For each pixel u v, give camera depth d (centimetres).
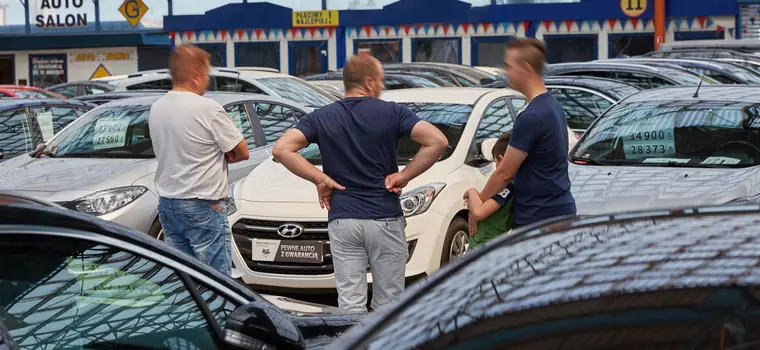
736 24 2845
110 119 964
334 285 761
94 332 373
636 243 252
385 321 259
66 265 372
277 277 767
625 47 2933
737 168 754
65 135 966
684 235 251
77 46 3506
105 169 886
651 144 803
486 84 1388
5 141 1102
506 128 896
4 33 3572
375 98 589
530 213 561
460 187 804
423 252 773
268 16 3241
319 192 587
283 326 350
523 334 224
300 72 3234
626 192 714
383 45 3166
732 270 222
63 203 841
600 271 238
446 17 3081
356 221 581
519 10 3000
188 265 393
